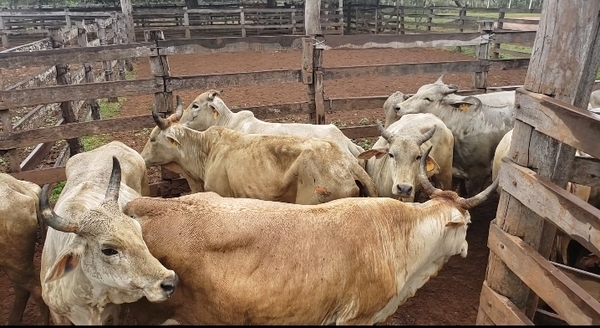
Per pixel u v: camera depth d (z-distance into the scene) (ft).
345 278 11.94
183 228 11.98
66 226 10.49
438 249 14.28
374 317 13.39
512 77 54.95
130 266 10.67
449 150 21.47
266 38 25.53
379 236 12.69
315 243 11.96
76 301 11.56
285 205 13.02
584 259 16.62
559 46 10.69
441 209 14.05
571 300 9.51
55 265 10.35
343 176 17.16
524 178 11.27
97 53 23.31
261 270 11.65
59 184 25.88
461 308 16.97
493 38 29.37
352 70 27.17
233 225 11.94
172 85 24.52
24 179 22.95
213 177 19.75
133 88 23.94
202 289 11.73
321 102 26.91
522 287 12.35
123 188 15.21
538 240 12.02
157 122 20.38
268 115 26.78
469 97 23.38
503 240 12.17
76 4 114.83
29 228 14.85
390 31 86.17
